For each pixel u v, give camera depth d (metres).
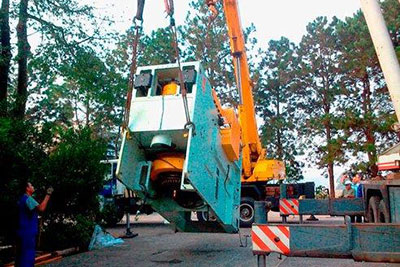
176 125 7.99
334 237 5.37
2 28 12.78
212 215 9.12
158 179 9.01
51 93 17.58
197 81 8.33
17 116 11.15
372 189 9.51
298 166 37.59
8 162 8.85
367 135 27.23
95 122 26.95
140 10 6.69
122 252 9.88
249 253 9.53
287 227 5.50
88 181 10.20
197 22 32.34
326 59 35.19
